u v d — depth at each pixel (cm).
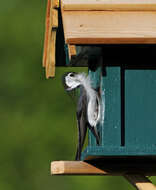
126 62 1148
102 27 1075
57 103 2341
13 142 2317
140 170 1179
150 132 1142
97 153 1067
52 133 2311
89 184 2172
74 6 1090
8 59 2403
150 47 1135
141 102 1145
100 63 1166
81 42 1069
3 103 2362
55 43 1320
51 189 2244
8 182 2284
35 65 2398
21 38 2417
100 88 1163
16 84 2383
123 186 2148
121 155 1072
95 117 1167
